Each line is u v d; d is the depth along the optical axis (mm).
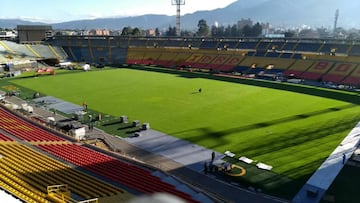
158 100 72062
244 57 117312
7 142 41906
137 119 58562
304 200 31875
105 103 70188
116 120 58156
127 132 52000
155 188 31172
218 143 46531
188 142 47312
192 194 30609
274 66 107188
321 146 44406
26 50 138125
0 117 55438
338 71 94875
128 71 115750
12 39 156125
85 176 33000
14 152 38188
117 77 103000
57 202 25328
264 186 34656
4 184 27781
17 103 70750
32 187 28891
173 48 137750
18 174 31609
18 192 26266
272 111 61938
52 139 46031
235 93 77688
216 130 51875
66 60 141500
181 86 86938
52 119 56375
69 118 59906
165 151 44438
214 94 76938
